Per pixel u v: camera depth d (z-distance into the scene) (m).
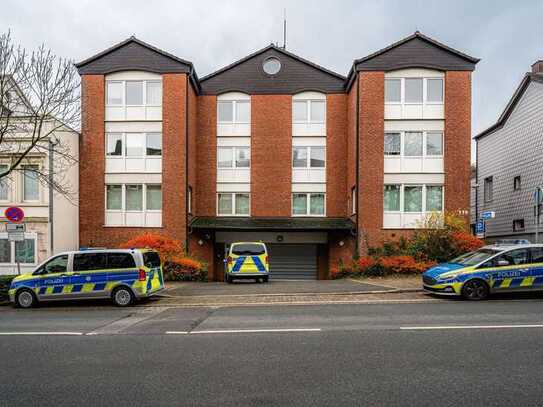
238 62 24.66
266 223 23.03
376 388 5.11
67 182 19.06
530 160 25.23
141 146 22.70
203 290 14.86
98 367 6.07
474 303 11.63
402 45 22.08
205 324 9.12
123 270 12.20
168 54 22.38
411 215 21.92
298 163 24.59
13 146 20.39
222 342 7.41
